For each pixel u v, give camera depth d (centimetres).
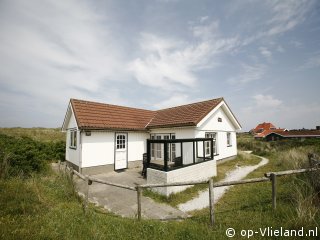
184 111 1384
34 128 3372
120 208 590
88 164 1051
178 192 717
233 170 1169
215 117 1341
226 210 540
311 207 445
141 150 1345
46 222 412
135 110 1559
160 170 717
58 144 1516
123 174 1076
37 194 549
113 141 1176
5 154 757
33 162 849
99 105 1303
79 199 603
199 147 1116
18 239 333
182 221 484
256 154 2022
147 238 377
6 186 575
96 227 412
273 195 489
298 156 1106
